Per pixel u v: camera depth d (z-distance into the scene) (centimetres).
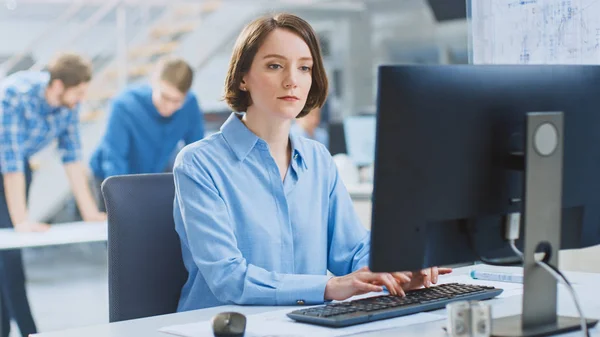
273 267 173
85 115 730
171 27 834
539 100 133
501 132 130
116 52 816
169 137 485
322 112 961
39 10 914
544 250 128
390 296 153
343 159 520
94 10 834
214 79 891
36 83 399
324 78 182
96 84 762
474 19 230
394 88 121
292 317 139
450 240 130
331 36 1012
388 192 123
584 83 139
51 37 837
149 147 479
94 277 634
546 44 215
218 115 880
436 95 124
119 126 469
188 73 470
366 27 991
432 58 968
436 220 127
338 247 189
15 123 390
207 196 168
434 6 670
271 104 171
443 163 126
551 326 129
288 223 176
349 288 153
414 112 123
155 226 179
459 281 177
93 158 475
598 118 140
